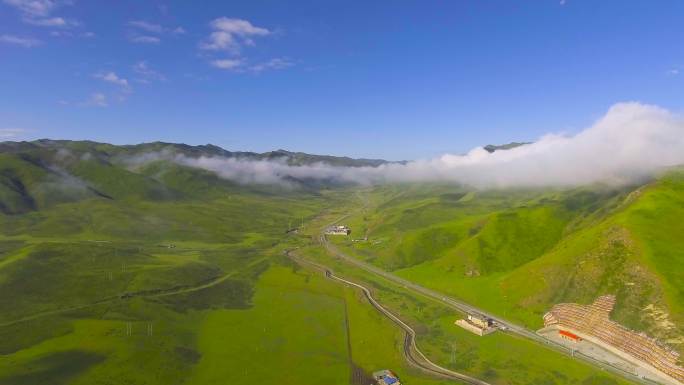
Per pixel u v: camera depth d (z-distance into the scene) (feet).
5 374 489.67
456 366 536.01
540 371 511.40
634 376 491.31
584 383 483.10
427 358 558.97
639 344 533.55
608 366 515.50
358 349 599.16
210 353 582.35
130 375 510.17
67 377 494.18
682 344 501.15
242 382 511.40
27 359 524.52
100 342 574.56
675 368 482.28
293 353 585.63
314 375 528.63
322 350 595.06
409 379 511.81
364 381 516.32
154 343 587.68
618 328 568.82
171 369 533.55
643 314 565.12
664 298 565.94
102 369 515.09
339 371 539.29
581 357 539.70
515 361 537.24
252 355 578.66
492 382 497.87
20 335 582.35
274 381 513.86
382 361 558.97
